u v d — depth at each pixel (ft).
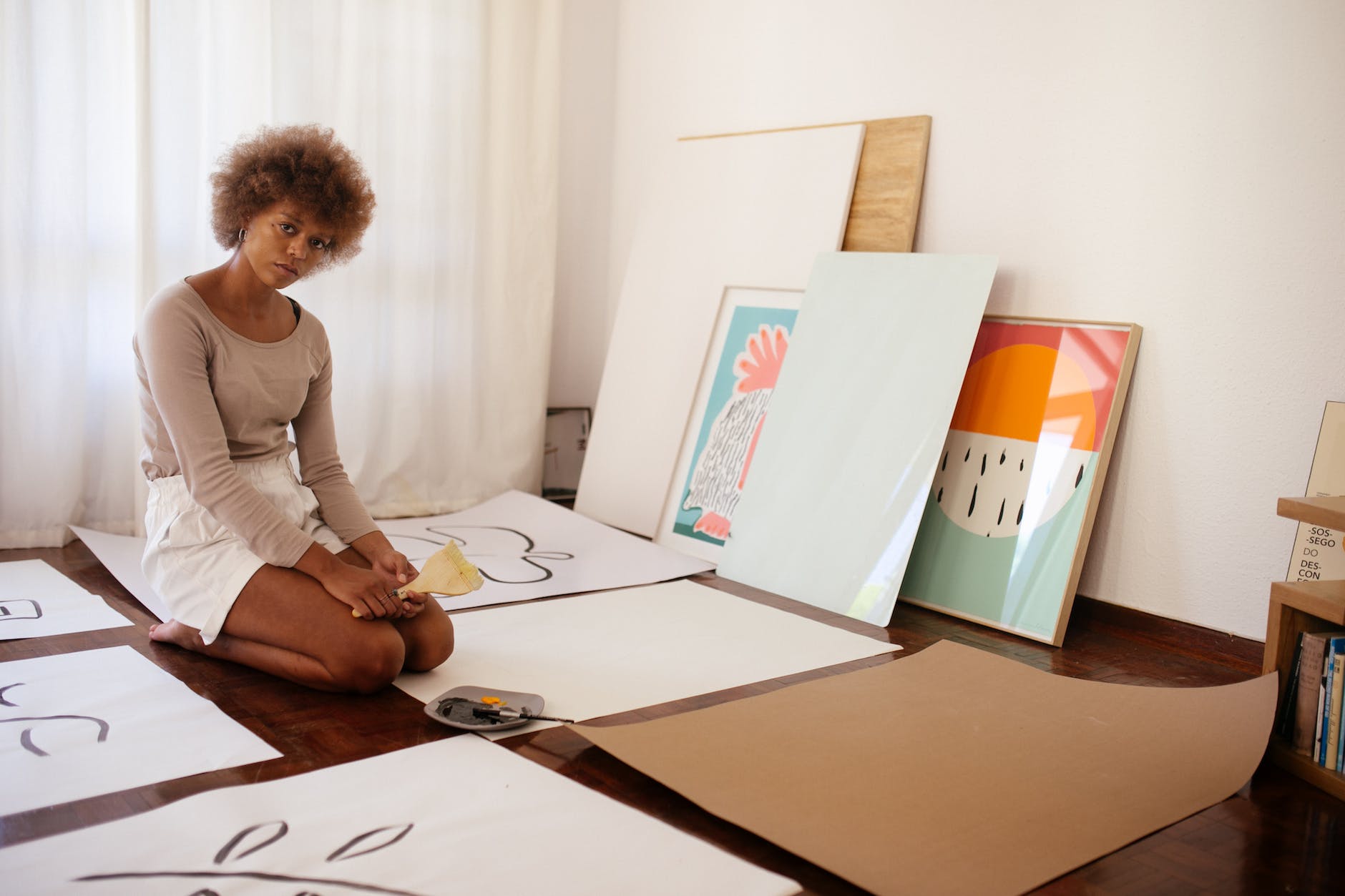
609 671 7.48
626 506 12.38
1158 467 9.09
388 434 12.45
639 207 13.96
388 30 11.91
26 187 9.83
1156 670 8.39
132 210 10.46
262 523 6.46
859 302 10.55
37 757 5.53
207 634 6.79
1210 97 8.66
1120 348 9.16
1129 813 5.65
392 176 12.12
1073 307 9.62
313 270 6.84
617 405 12.85
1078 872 5.03
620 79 14.19
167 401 6.32
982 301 9.66
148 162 10.42
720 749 6.03
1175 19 8.84
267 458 7.05
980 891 4.73
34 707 6.20
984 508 9.75
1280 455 8.35
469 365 12.90
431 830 4.95
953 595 9.73
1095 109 9.39
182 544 6.81
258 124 11.01
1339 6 7.93
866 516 9.77
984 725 6.75
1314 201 8.11
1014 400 9.78
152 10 10.32
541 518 12.25
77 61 9.93
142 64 10.24
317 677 6.55
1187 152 8.82
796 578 10.01
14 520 10.09
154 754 5.64
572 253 14.20
